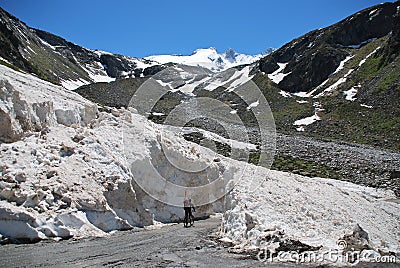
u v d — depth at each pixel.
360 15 154.62
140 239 14.26
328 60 140.25
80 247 12.48
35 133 18.02
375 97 104.44
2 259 10.70
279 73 156.38
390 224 23.19
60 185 14.78
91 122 22.12
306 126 96.56
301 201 19.30
